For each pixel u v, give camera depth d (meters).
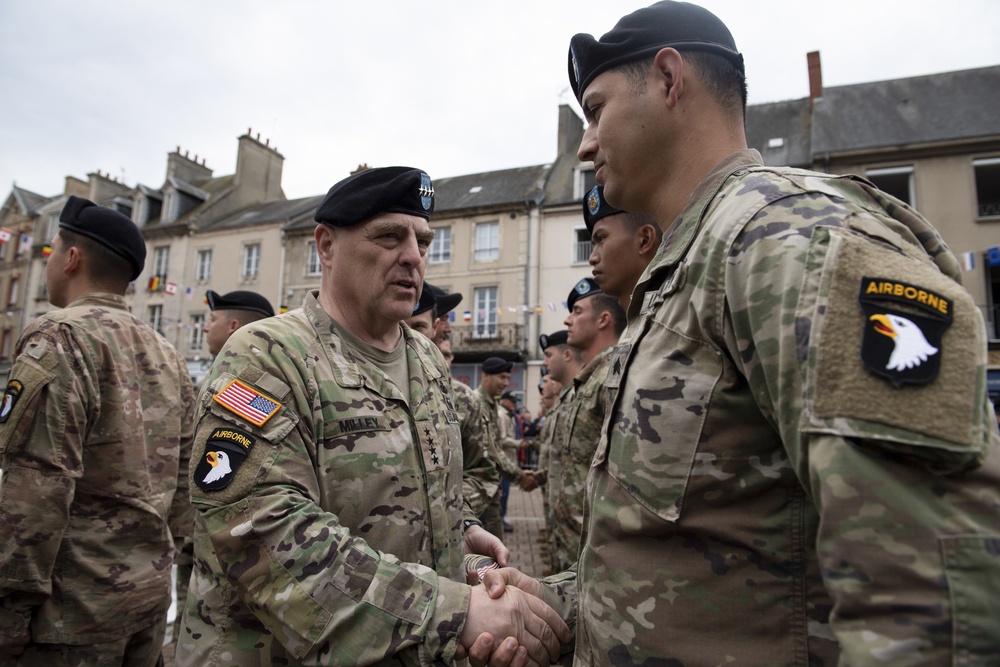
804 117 18.28
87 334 2.30
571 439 3.07
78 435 2.15
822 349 0.80
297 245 21.86
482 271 19.31
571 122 21.91
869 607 0.72
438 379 1.97
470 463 3.63
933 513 0.72
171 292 15.44
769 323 0.88
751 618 0.95
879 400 0.74
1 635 2.01
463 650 1.29
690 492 1.00
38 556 2.02
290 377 1.50
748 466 0.97
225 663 1.41
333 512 1.50
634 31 1.29
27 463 2.04
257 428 1.40
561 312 18.50
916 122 15.86
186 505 3.01
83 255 2.58
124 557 2.29
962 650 0.68
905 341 0.75
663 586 1.02
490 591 1.36
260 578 1.28
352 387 1.63
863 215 0.90
